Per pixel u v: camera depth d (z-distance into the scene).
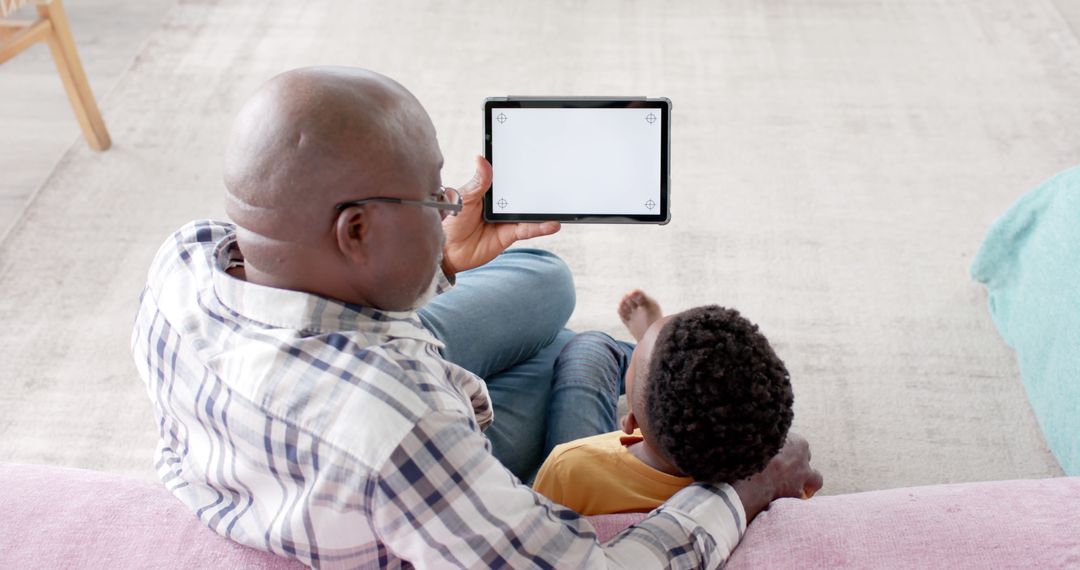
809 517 0.97
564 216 1.29
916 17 2.70
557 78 2.48
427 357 0.90
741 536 0.98
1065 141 2.25
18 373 1.78
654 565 0.89
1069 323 1.52
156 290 0.94
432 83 2.47
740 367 0.96
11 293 1.93
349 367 0.80
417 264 0.86
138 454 1.65
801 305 1.88
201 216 2.11
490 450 0.87
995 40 2.60
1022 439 1.64
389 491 0.78
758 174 2.18
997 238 1.76
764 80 2.47
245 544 0.91
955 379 1.74
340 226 0.80
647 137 1.27
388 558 0.86
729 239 2.03
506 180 1.28
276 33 2.67
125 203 2.14
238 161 0.80
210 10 2.77
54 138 2.33
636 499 1.10
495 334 1.40
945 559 0.90
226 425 0.84
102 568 0.91
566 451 1.16
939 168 2.19
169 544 0.93
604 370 1.46
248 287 0.84
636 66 2.52
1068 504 0.95
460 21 2.70
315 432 0.79
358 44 2.62
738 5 2.77
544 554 0.83
